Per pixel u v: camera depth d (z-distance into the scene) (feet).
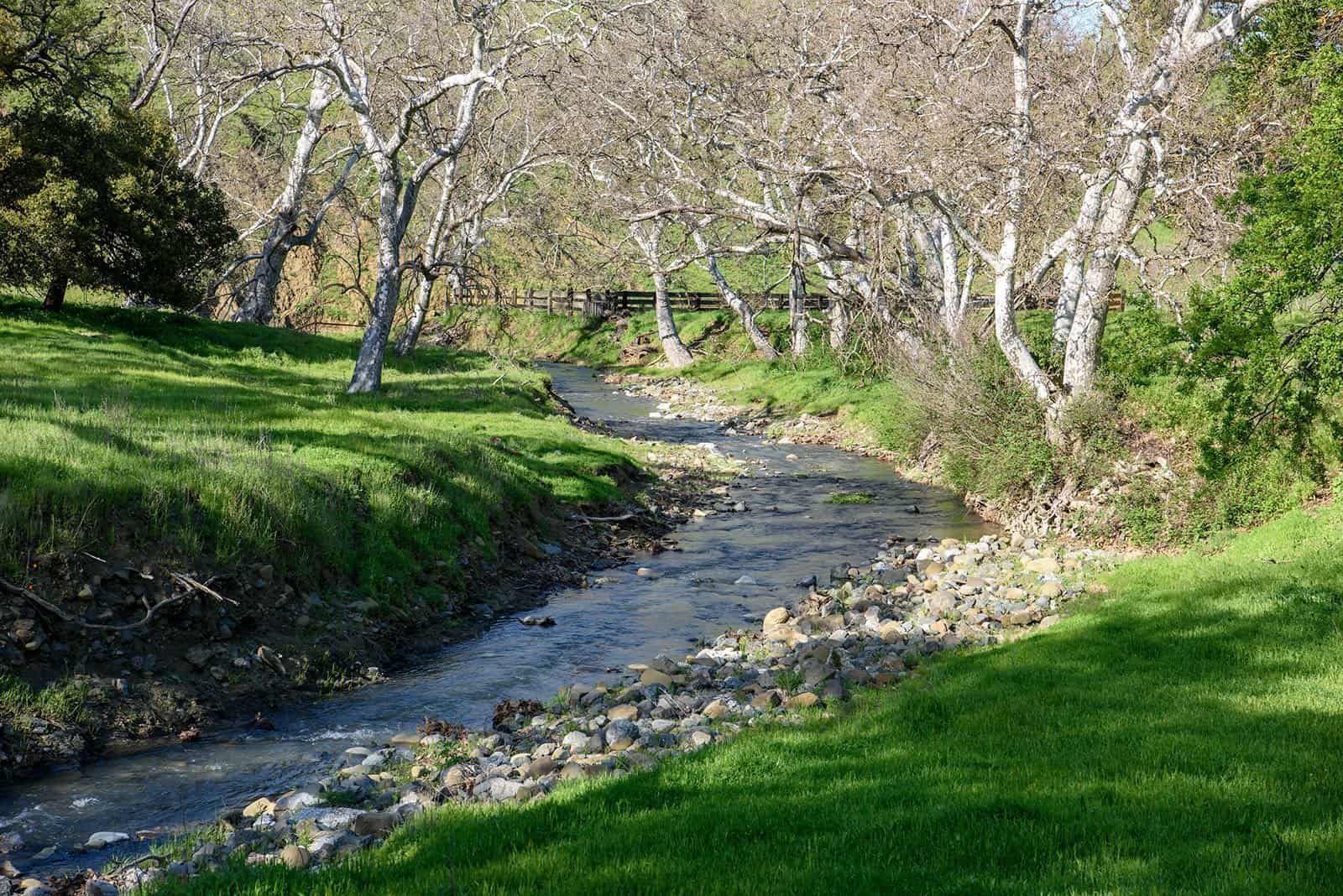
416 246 137.80
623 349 189.88
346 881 21.44
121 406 61.62
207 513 45.34
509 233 159.02
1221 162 67.00
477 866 21.91
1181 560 54.29
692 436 119.14
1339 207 51.34
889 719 31.76
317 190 171.94
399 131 94.27
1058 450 73.51
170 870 24.81
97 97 121.39
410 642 47.96
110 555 40.98
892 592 56.18
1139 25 80.94
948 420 86.48
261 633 42.96
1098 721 29.84
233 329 127.03
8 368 77.46
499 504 64.08
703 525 76.13
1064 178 73.56
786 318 179.73
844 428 119.55
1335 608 40.22
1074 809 23.08
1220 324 56.85
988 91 73.56
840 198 88.28
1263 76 71.61
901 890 19.47
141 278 111.45
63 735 34.50
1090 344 73.20
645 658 46.37
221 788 32.04
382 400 93.97
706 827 23.24
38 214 99.19
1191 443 67.67
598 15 103.30
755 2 110.63
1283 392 58.80
